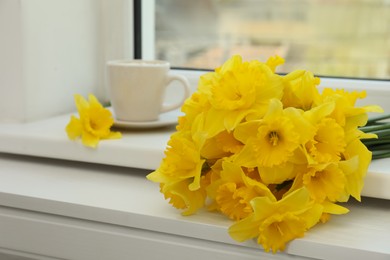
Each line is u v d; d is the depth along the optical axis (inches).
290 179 37.6
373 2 53.6
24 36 48.1
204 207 39.2
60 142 44.5
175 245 37.8
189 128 39.2
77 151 44.2
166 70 47.4
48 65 50.6
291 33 55.8
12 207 40.5
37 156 47.4
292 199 35.7
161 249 38.0
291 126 36.2
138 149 42.9
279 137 36.9
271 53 56.4
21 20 47.8
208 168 38.6
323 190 37.1
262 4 56.1
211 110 37.9
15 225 40.6
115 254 38.9
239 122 37.2
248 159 37.1
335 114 38.1
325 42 55.1
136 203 39.4
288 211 35.8
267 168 36.9
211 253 37.3
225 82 37.7
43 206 39.7
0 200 40.5
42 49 49.9
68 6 51.9
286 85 38.5
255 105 37.7
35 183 42.2
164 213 38.1
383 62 53.4
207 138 37.8
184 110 39.3
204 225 36.9
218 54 56.7
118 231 38.7
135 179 43.4
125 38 55.2
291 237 35.6
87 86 55.0
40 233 40.1
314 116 37.1
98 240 39.1
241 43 56.7
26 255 40.8
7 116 49.2
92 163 46.4
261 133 36.5
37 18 49.1
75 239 39.5
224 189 37.2
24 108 48.8
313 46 55.4
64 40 51.9
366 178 38.8
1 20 48.1
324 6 54.8
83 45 53.9
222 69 39.3
